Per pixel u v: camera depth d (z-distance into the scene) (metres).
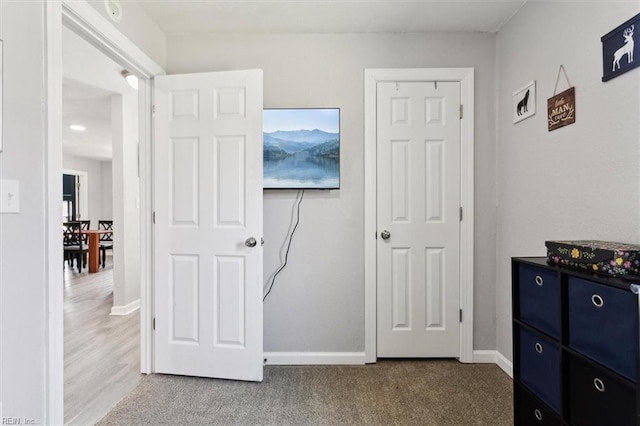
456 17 2.10
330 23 2.16
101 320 3.14
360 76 2.28
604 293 0.99
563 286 1.14
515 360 1.41
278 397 1.85
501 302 2.21
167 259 2.11
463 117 2.27
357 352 2.28
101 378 2.07
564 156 1.63
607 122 1.38
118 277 3.34
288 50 2.28
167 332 2.11
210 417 1.67
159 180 2.12
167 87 2.10
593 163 1.45
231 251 2.04
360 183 2.28
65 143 6.09
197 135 2.07
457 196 2.28
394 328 2.30
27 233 1.21
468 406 1.76
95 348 2.52
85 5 1.49
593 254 1.08
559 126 1.66
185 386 1.97
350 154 2.28
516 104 2.04
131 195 3.46
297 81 2.28
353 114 2.28
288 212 2.29
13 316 1.17
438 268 2.29
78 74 2.92
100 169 8.38
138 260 3.53
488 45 2.27
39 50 1.25
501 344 2.21
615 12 1.33
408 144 2.29
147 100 2.14
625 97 1.29
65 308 3.51
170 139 2.10
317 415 1.68
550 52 1.73
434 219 2.29
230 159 2.04
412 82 2.28
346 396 1.86
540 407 1.27
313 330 2.29
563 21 1.63
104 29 1.63
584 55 1.50
